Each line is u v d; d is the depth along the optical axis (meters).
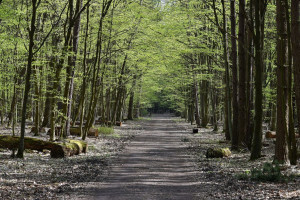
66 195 7.90
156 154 16.66
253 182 9.15
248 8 19.86
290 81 10.58
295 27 10.31
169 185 9.39
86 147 16.53
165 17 22.62
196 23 23.20
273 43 21.83
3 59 18.03
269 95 21.09
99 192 8.38
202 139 24.70
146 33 23.89
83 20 23.44
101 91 33.12
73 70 19.95
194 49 22.56
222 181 9.66
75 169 11.61
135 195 8.09
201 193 8.34
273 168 9.53
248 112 17.20
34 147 15.55
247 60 16.95
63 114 18.48
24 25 16.67
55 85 16.69
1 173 10.03
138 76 34.38
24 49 17.56
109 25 22.48
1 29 17.69
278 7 11.57
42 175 10.25
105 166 12.56
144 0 24.86
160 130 36.56
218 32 22.47
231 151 17.38
